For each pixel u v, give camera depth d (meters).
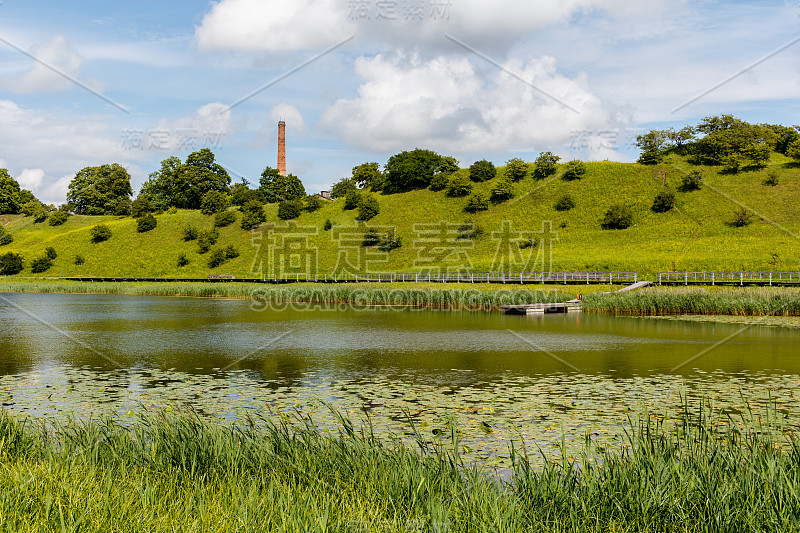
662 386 16.16
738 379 17.05
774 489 6.95
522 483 7.52
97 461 8.05
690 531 6.43
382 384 16.58
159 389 15.91
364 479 7.43
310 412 13.28
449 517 6.38
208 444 8.62
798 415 12.84
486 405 13.95
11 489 6.38
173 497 6.78
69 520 5.68
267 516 6.14
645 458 7.96
